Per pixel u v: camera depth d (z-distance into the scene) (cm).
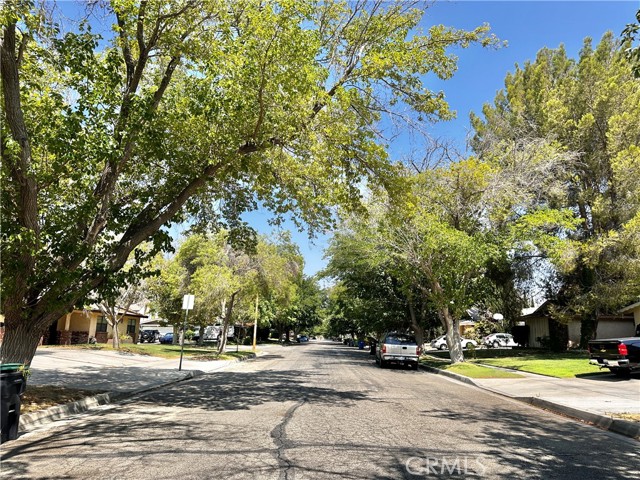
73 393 1084
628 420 857
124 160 1078
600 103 2523
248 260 2922
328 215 1476
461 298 2255
